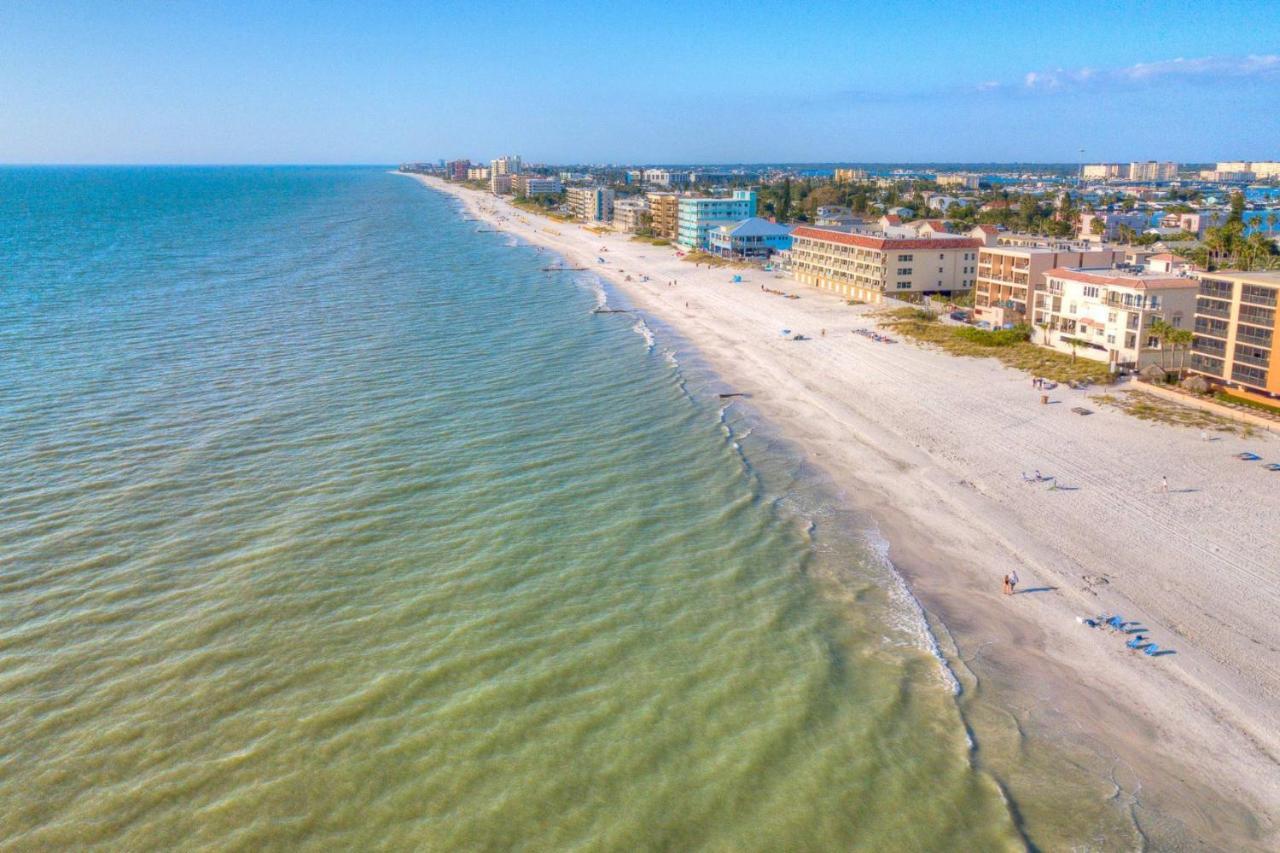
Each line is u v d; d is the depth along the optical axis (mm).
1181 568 52094
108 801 33500
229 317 125438
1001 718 39500
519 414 81125
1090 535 56625
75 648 42719
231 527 55781
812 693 40875
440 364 99375
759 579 51344
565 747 36938
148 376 90688
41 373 90625
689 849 32062
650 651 43844
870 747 37438
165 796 33844
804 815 33719
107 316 123875
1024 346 106750
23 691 39469
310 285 158625
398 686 40562
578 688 40781
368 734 37406
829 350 109000
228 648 43031
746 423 80000
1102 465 67812
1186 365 91562
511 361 101812
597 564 52469
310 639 44000
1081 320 100250
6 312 124250
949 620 47500
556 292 159125
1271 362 78250
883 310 134250
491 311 136750
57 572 49594
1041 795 34969
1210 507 59906
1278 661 43125
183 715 38281
